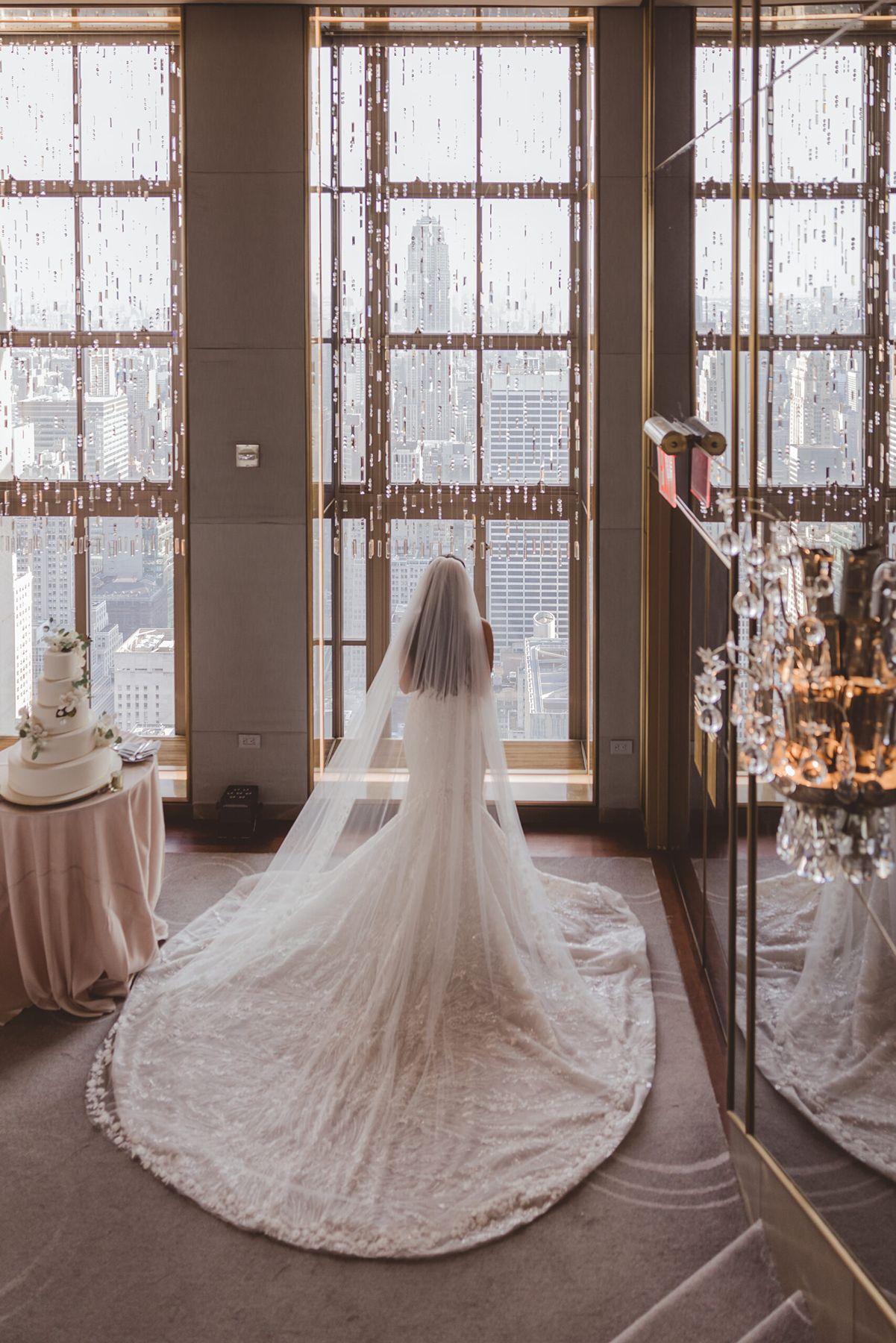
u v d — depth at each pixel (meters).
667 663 5.66
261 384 5.84
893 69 2.08
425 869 4.04
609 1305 2.87
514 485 6.45
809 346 2.62
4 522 6.50
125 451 6.40
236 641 6.02
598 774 6.04
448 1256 3.03
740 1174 3.27
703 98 4.36
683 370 4.78
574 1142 3.43
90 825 4.20
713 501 4.02
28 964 4.21
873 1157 2.39
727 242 3.87
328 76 6.12
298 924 4.45
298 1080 3.69
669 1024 4.18
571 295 6.27
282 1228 3.10
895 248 2.06
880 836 2.28
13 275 6.24
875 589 2.17
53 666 4.25
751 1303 2.83
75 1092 3.74
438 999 3.97
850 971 2.47
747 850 3.27
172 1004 4.16
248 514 5.93
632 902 5.20
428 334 6.34
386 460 6.46
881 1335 2.35
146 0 5.55
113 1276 2.97
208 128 5.71
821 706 2.34
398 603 6.61
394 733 4.95
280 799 6.13
